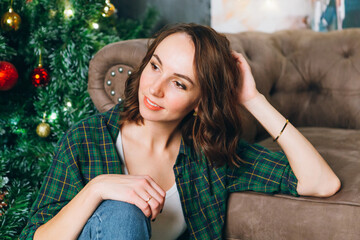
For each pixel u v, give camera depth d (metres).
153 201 0.93
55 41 1.93
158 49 1.02
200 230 1.19
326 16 2.79
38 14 1.82
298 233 1.16
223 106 1.11
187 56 1.00
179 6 2.90
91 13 1.86
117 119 1.15
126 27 2.25
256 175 1.22
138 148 1.15
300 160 1.15
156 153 1.17
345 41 2.17
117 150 1.13
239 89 1.19
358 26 2.74
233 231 1.25
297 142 1.16
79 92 1.89
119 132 1.14
